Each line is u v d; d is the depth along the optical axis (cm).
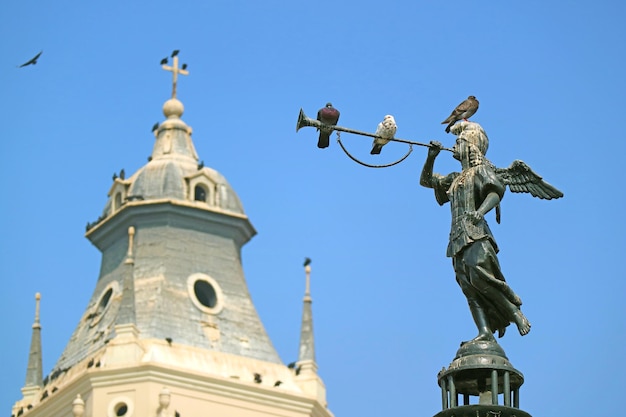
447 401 2844
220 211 10106
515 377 2847
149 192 10075
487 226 2942
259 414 9138
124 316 9338
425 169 3053
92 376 8938
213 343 9469
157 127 10681
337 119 3045
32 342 9825
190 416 8944
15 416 9556
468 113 3091
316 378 9456
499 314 2930
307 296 9819
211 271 9950
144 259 9894
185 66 11012
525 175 3081
